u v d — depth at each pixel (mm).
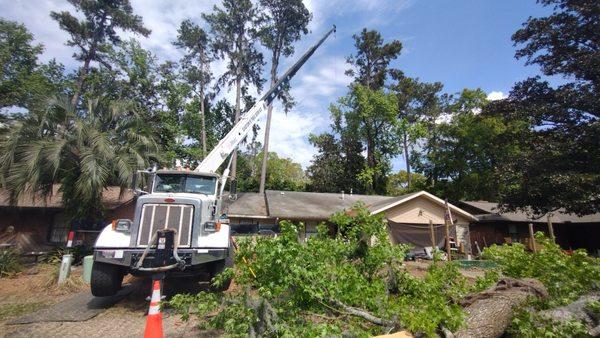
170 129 27125
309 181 38094
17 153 11531
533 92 18984
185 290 7504
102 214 13008
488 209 24672
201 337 4758
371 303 4102
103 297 7145
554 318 3812
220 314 3986
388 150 34562
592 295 4375
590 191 15102
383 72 37094
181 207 6566
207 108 30969
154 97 28203
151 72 27688
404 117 37625
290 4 29297
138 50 26953
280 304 3924
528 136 19406
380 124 34188
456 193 32562
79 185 11328
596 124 15008
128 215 15492
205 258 6359
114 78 26750
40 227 15773
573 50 17969
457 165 32531
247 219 18312
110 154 12031
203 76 29953
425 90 38250
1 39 24172
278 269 3990
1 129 12578
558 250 5547
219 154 10828
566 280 4836
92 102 13773
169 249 5746
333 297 3990
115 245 6184
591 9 16672
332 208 19750
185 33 29094
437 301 3764
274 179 38062
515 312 3916
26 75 24031
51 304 6852
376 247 5281
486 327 3621
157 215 6438
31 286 8320
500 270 5805
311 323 3600
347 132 34719
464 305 4211
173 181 8312
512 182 17641
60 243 15648
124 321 5660
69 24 25469
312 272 3947
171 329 5121
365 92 33219
